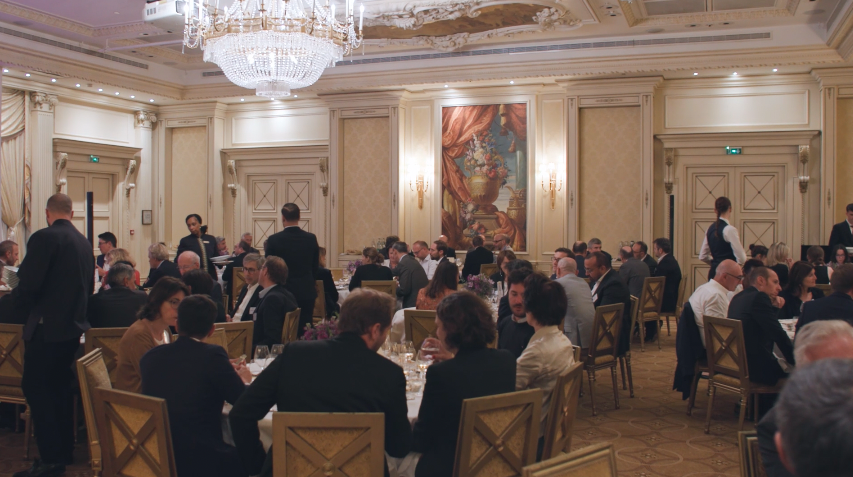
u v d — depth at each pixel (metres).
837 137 10.07
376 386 2.55
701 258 7.80
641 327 8.22
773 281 4.77
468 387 2.65
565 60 10.54
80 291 4.31
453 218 11.91
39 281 4.12
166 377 2.87
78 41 10.60
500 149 11.62
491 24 9.68
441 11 8.92
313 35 6.91
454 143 11.87
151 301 3.58
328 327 3.62
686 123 10.84
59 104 11.62
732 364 4.82
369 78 11.59
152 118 13.44
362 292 2.72
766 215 10.62
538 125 11.47
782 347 4.64
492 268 9.18
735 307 4.86
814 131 10.16
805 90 10.31
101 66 11.04
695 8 8.99
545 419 3.21
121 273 4.77
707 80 10.72
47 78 10.81
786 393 0.95
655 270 8.87
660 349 8.41
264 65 7.03
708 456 4.50
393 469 2.96
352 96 12.13
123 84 11.52
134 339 3.51
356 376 2.55
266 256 5.77
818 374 0.92
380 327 2.68
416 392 3.41
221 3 8.52
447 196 11.94
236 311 5.64
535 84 11.35
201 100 12.97
